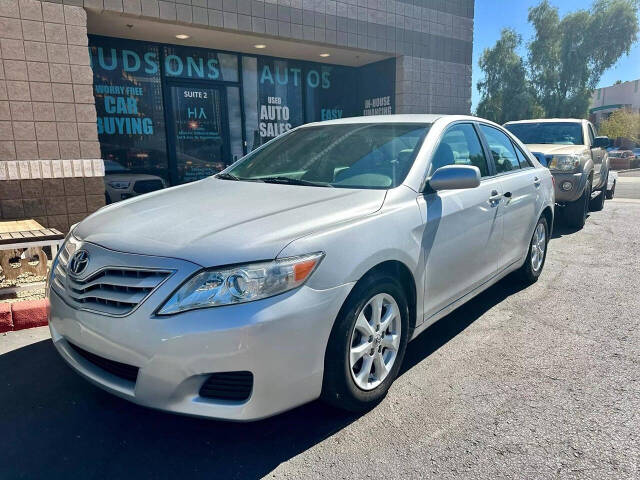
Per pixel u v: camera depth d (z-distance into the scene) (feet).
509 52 117.19
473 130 13.26
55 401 9.50
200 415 7.21
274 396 7.37
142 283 7.39
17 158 20.52
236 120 31.73
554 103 113.70
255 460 7.80
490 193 12.41
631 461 7.63
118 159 27.48
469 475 7.37
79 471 7.56
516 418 8.82
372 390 8.96
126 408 9.27
